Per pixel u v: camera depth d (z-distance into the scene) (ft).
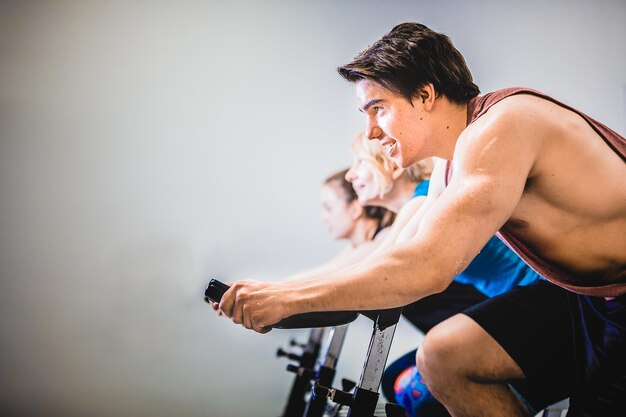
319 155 12.86
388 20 13.05
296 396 6.01
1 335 11.21
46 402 10.45
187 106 12.75
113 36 12.76
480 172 3.28
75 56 12.60
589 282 3.94
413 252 3.18
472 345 4.25
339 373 10.32
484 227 3.21
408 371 5.35
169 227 12.29
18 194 12.02
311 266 12.57
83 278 11.77
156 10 12.91
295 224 12.57
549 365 4.29
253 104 12.85
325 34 13.12
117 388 10.88
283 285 3.34
